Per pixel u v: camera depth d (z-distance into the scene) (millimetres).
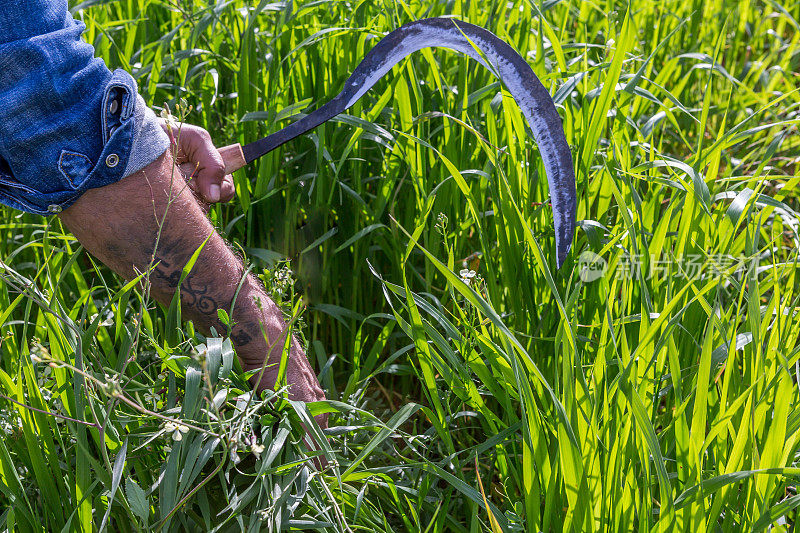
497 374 1865
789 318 1820
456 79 2641
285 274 1881
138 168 1536
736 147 3168
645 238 2064
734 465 1581
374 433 2016
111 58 2746
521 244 2125
